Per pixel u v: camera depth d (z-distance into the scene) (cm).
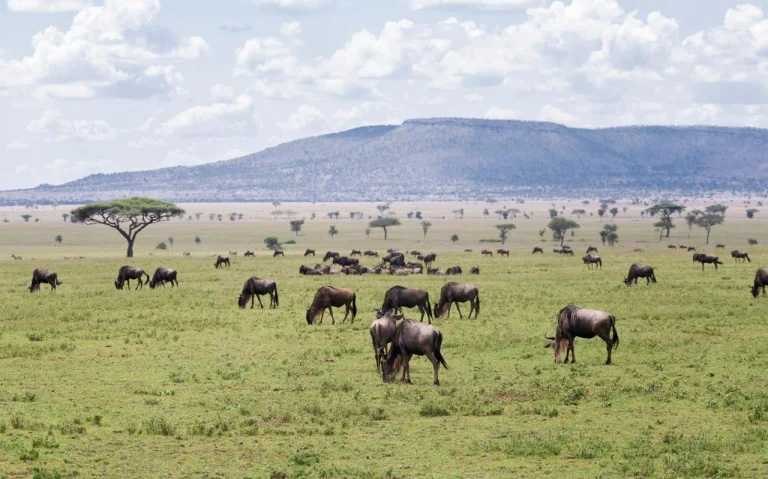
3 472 2662
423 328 4019
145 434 3152
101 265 15125
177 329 6100
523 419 3341
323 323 6444
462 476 2625
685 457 2747
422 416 3422
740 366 4419
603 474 2631
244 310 7406
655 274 11250
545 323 6250
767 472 2623
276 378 4228
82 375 4316
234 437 3112
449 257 18938
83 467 2738
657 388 3812
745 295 8100
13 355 4922
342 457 2852
